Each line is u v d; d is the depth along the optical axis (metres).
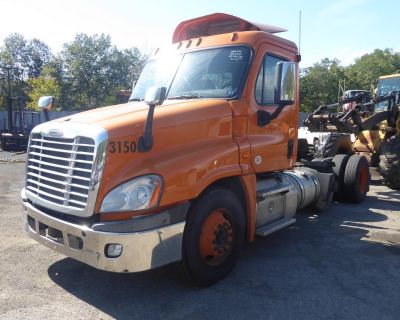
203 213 4.25
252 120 5.02
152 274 4.74
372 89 13.23
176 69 5.44
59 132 4.09
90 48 75.12
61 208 3.98
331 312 3.96
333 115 8.98
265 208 5.46
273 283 4.58
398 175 9.27
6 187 10.20
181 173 4.01
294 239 6.16
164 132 4.16
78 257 3.88
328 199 7.63
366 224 7.00
